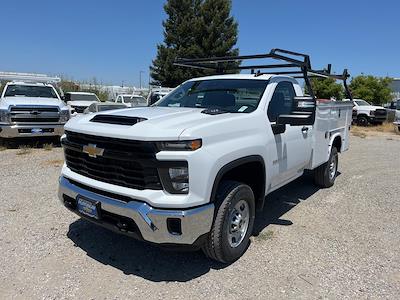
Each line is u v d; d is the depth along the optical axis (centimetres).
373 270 374
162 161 305
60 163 852
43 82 1360
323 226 492
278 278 352
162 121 332
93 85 3180
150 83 3722
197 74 3362
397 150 1321
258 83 454
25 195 581
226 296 320
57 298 310
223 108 430
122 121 349
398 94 5112
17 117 1039
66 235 432
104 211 340
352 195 651
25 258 374
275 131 424
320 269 372
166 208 310
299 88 519
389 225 504
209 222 329
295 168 503
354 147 1396
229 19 3534
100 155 334
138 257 385
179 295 319
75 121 380
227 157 338
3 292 315
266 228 477
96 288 326
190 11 3519
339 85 3909
